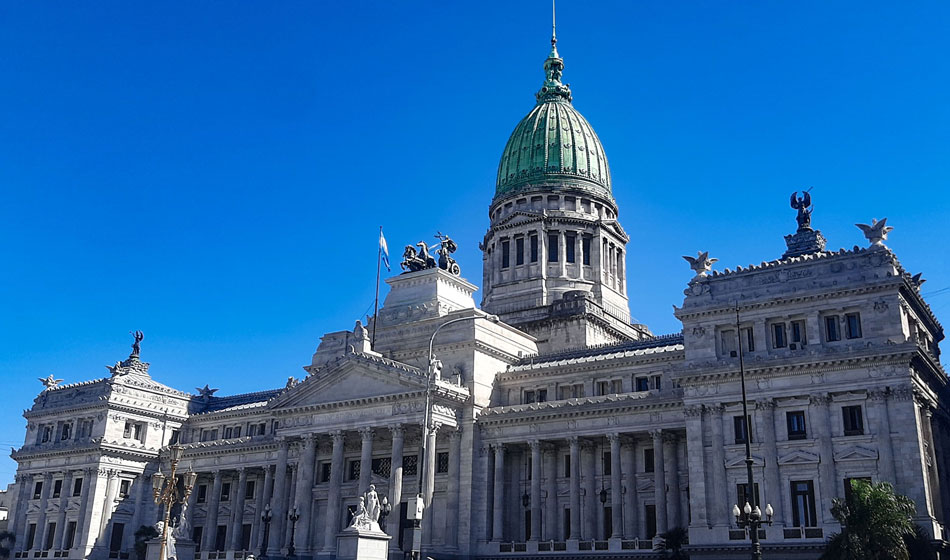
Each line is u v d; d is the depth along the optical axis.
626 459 102.25
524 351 124.00
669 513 96.44
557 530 103.81
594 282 152.88
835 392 82.94
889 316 82.31
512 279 153.38
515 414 106.44
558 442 106.31
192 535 137.75
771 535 81.69
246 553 124.06
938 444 87.94
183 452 139.12
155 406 145.62
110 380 143.25
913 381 80.50
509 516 107.25
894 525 66.56
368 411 109.25
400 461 105.19
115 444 138.75
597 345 126.56
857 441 81.06
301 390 116.00
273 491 126.44
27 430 150.88
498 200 162.12
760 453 84.88
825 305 85.69
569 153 162.38
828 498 80.38
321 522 113.81
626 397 100.06
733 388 87.75
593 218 156.25
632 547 95.88
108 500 136.62
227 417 144.62
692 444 88.31
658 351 105.38
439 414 105.50
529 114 170.12
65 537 136.75
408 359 116.88
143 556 129.12
